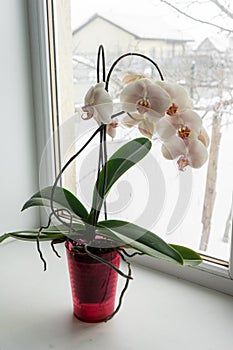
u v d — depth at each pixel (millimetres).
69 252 849
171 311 927
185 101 758
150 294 988
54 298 978
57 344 832
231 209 966
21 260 1144
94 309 877
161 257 772
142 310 930
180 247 909
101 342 836
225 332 860
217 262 1009
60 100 1230
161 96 735
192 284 1029
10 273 1078
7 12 1103
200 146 775
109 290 870
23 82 1182
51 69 1186
